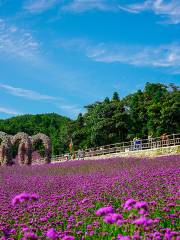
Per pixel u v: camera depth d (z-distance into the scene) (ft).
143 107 262.26
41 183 70.59
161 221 35.96
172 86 265.95
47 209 45.52
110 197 50.42
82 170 98.68
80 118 306.35
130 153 154.81
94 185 60.08
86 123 297.74
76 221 39.17
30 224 38.29
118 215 25.57
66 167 112.88
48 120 503.20
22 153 157.48
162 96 262.26
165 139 166.30
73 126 305.73
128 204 26.55
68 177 78.79
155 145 162.61
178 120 231.30
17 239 34.17
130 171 78.13
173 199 43.68
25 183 72.64
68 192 56.49
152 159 108.78
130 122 264.72
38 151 304.50
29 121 500.33
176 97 233.35
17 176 91.71
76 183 66.49
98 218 38.52
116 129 264.11
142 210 26.37
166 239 28.63
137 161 107.55
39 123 497.05
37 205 46.29
